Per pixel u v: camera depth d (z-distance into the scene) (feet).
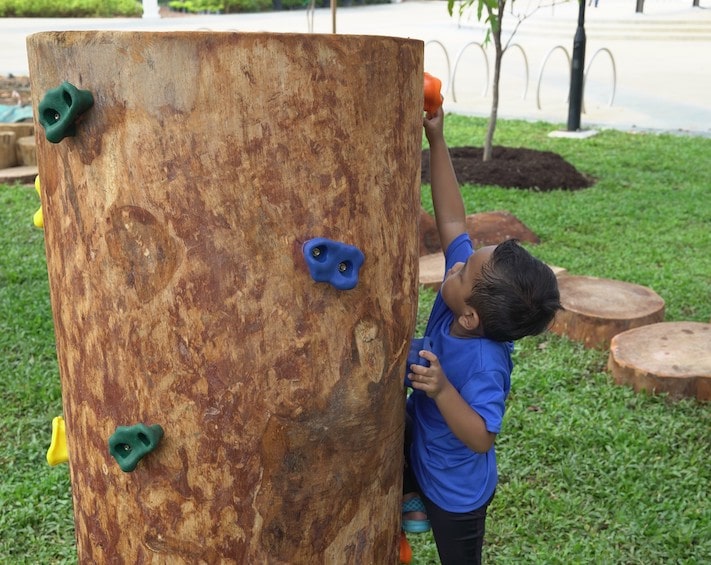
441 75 62.03
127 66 5.13
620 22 81.82
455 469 7.33
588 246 23.65
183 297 5.39
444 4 121.39
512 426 13.79
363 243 5.66
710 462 12.83
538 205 27.35
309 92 5.21
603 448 13.25
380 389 6.00
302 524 5.93
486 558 10.64
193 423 5.58
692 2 100.27
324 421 5.76
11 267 20.81
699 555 10.68
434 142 8.05
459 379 7.10
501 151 33.55
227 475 5.66
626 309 17.65
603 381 15.76
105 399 5.79
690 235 24.61
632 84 57.36
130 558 6.05
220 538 5.79
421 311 18.15
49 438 13.41
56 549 10.74
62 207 5.70
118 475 5.89
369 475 6.17
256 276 5.38
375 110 5.53
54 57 5.41
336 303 5.62
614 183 30.89
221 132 5.15
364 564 6.38
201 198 5.24
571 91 40.24
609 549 10.78
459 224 8.14
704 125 43.73
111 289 5.55
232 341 5.45
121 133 5.25
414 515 7.73
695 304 19.40
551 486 12.26
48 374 15.35
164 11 105.40
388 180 5.76
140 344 5.55
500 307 6.72
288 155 5.26
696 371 15.01
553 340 17.67
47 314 17.98
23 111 39.34
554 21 85.51
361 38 5.33
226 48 5.03
